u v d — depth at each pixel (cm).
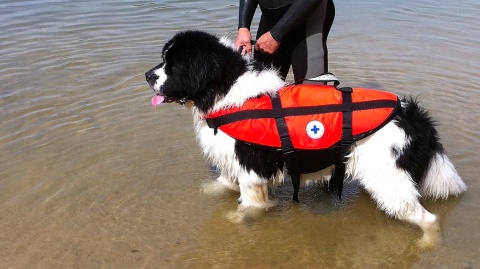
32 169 231
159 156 245
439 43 392
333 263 184
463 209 205
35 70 336
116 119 278
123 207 210
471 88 313
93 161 239
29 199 211
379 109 182
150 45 380
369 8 489
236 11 461
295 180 197
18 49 369
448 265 179
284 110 184
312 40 214
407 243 192
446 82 323
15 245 187
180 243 192
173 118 281
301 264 184
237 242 195
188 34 183
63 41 387
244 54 192
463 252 184
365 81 325
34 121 272
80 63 349
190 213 209
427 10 479
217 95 184
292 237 198
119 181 226
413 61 357
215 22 429
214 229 201
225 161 197
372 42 396
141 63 350
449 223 198
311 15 210
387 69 344
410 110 188
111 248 188
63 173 229
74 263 179
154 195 218
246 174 194
